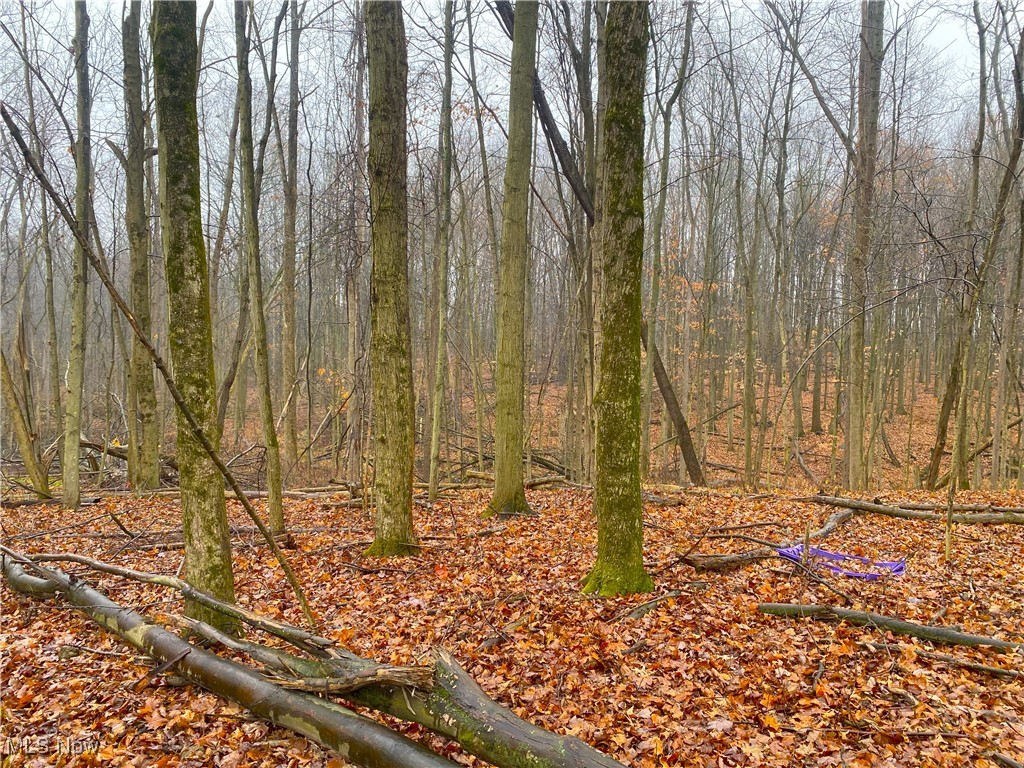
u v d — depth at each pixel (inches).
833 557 283.4
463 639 210.5
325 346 1029.8
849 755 145.3
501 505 402.0
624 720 160.7
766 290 1176.8
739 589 250.1
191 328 189.9
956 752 144.5
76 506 449.4
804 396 1250.6
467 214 790.5
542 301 1186.0
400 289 302.5
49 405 928.9
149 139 540.1
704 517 395.5
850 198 861.8
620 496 242.7
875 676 180.9
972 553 298.5
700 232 1020.5
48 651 201.3
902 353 991.0
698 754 146.2
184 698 166.9
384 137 289.0
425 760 115.3
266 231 877.8
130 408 540.1
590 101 458.3
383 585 268.2
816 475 770.8
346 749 126.6
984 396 766.5
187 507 195.5
